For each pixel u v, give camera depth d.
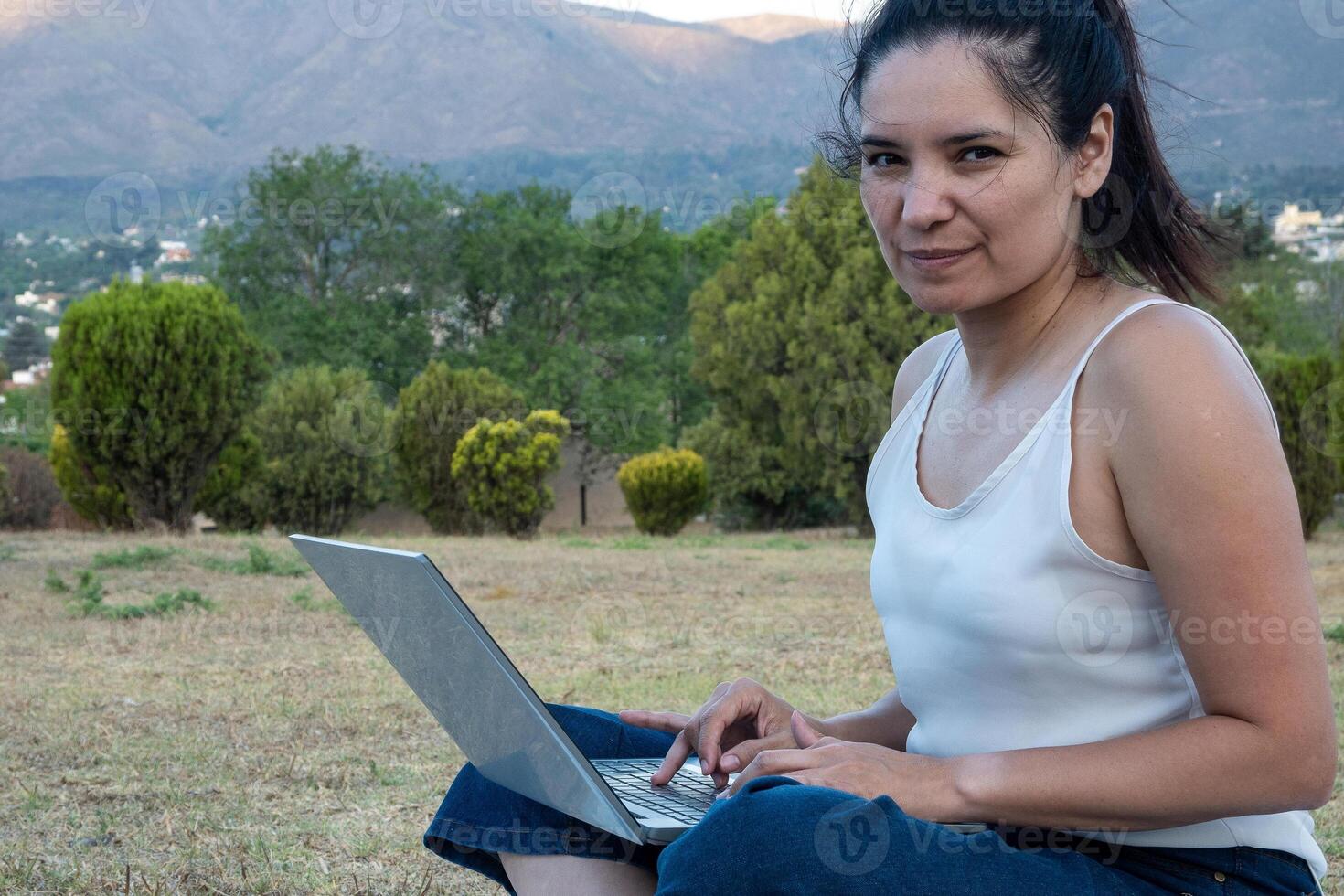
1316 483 14.28
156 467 14.59
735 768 1.46
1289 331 26.67
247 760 3.89
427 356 30.36
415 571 1.25
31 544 12.17
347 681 5.30
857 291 17.64
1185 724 1.12
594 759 1.65
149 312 14.23
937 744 1.32
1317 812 3.18
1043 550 1.18
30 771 3.76
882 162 1.28
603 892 1.40
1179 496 1.10
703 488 19.17
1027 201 1.22
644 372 31.28
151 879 2.74
